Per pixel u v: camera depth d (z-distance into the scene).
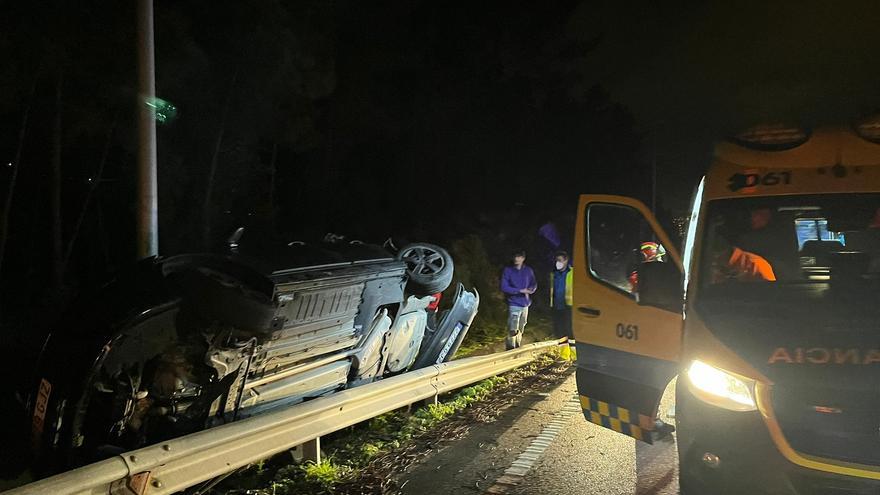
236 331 6.15
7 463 6.17
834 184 5.20
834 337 4.36
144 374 5.98
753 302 4.95
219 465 5.43
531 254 24.83
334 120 20.83
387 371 8.83
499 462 6.80
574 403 9.23
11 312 12.59
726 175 5.48
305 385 7.21
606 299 5.90
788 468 4.15
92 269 16.55
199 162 16.47
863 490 3.99
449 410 8.70
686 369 4.66
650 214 5.62
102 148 15.37
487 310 17.20
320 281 6.77
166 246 15.66
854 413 4.10
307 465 6.46
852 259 5.09
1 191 14.31
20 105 12.69
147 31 7.74
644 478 6.29
